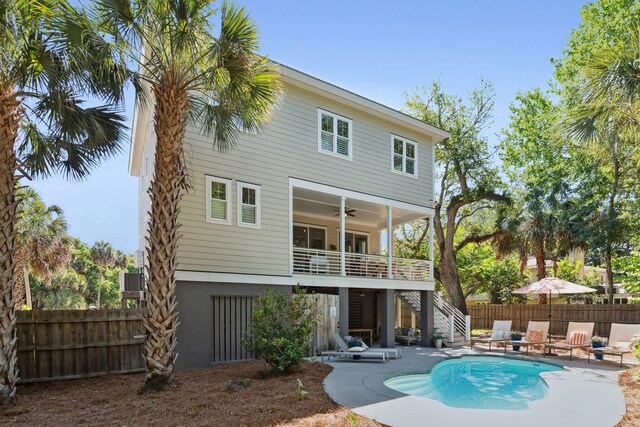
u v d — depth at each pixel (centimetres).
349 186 1560
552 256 2500
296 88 1439
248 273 1261
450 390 936
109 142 987
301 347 980
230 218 1242
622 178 2312
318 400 718
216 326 1202
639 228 2167
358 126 1617
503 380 1066
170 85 862
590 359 1295
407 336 1756
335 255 1809
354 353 1204
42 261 2683
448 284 2473
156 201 842
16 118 778
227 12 861
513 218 2380
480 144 2489
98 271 6091
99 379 976
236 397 735
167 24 832
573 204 2320
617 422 628
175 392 786
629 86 912
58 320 974
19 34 746
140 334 1070
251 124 1074
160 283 825
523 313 2297
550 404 732
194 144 1193
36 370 939
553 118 2658
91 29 772
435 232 2814
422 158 1842
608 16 2416
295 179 1409
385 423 610
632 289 2123
